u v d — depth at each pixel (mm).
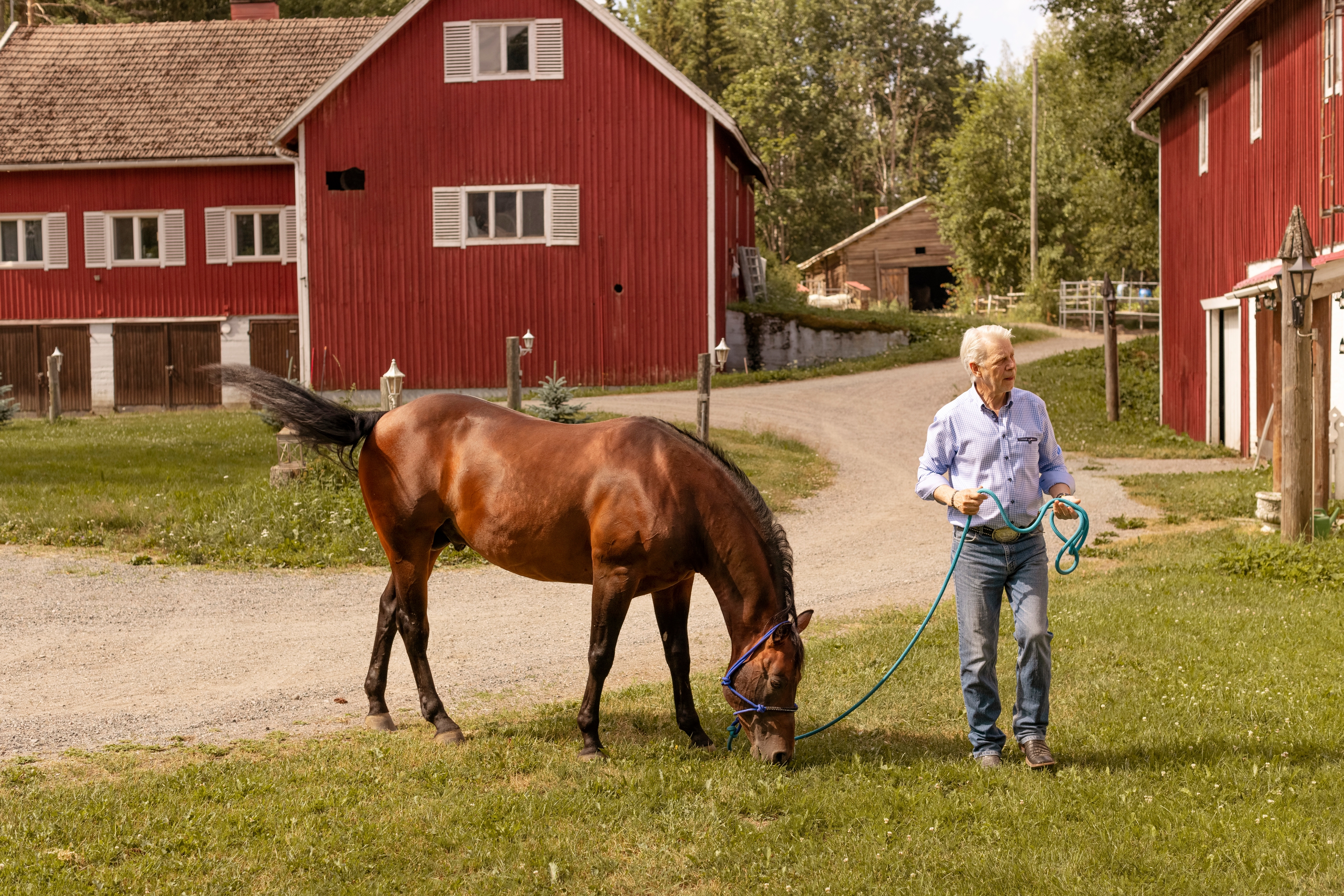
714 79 68375
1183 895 3760
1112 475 16172
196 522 11750
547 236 26547
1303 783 4598
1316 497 11406
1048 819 4387
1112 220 47906
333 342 27000
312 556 10852
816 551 11703
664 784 4949
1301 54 14953
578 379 26828
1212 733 5297
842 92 69875
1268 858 3938
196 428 21141
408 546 6004
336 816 4641
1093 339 35469
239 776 5129
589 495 5375
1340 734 5156
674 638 5633
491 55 26328
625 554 5258
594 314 26703
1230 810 4359
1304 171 14852
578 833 4449
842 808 4551
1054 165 49531
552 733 5840
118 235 29656
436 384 26891
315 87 30312
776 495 14641
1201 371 19953
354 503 12211
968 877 3934
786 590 5059
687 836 4383
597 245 26562
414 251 26750
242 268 29422
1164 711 5668
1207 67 19375
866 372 28375
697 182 26328
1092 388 24969
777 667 4965
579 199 26469
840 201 68500
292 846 4332
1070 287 44219
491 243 26641
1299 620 7422
